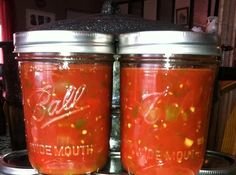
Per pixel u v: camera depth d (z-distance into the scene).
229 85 0.67
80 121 0.34
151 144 0.34
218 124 0.93
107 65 0.36
